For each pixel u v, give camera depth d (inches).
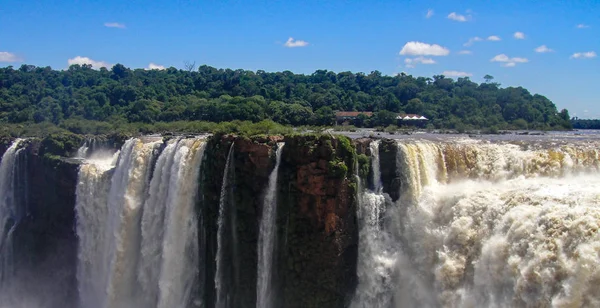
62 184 2222.0
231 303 1685.5
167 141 1964.8
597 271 1069.8
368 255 1558.8
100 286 2003.0
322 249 1537.9
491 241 1301.7
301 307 1572.3
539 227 1223.5
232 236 1681.8
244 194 1659.7
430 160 1662.2
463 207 1440.7
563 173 1611.7
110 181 2064.5
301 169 1550.2
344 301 1555.1
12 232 2362.2
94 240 2060.8
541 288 1150.3
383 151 1656.0
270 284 1622.8
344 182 1530.5
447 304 1352.1
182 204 1761.8
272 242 1612.9
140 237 1905.8
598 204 1245.1
